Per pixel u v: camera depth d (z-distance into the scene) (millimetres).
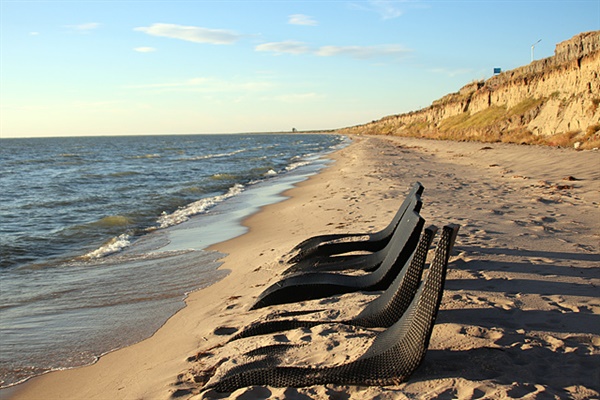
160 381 4574
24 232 14180
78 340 6164
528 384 3500
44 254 11359
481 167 25938
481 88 73062
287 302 6109
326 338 4543
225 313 6383
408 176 22250
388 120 164000
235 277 8359
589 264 6727
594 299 5301
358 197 15898
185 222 15062
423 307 3734
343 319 5055
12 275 9453
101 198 21625
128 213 17016
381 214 12266
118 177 32719
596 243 8008
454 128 72000
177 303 7379
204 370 4469
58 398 4758
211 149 88562
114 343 6020
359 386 3742
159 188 25562
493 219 10328
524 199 13484
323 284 6023
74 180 31078
